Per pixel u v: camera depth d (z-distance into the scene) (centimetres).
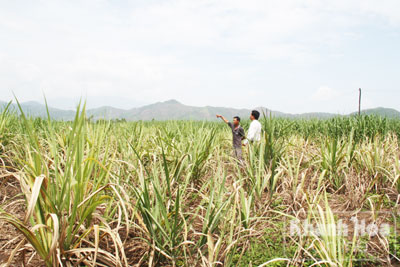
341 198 503
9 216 240
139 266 294
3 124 592
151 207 338
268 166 536
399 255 332
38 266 284
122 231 373
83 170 281
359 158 578
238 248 350
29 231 222
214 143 647
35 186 216
